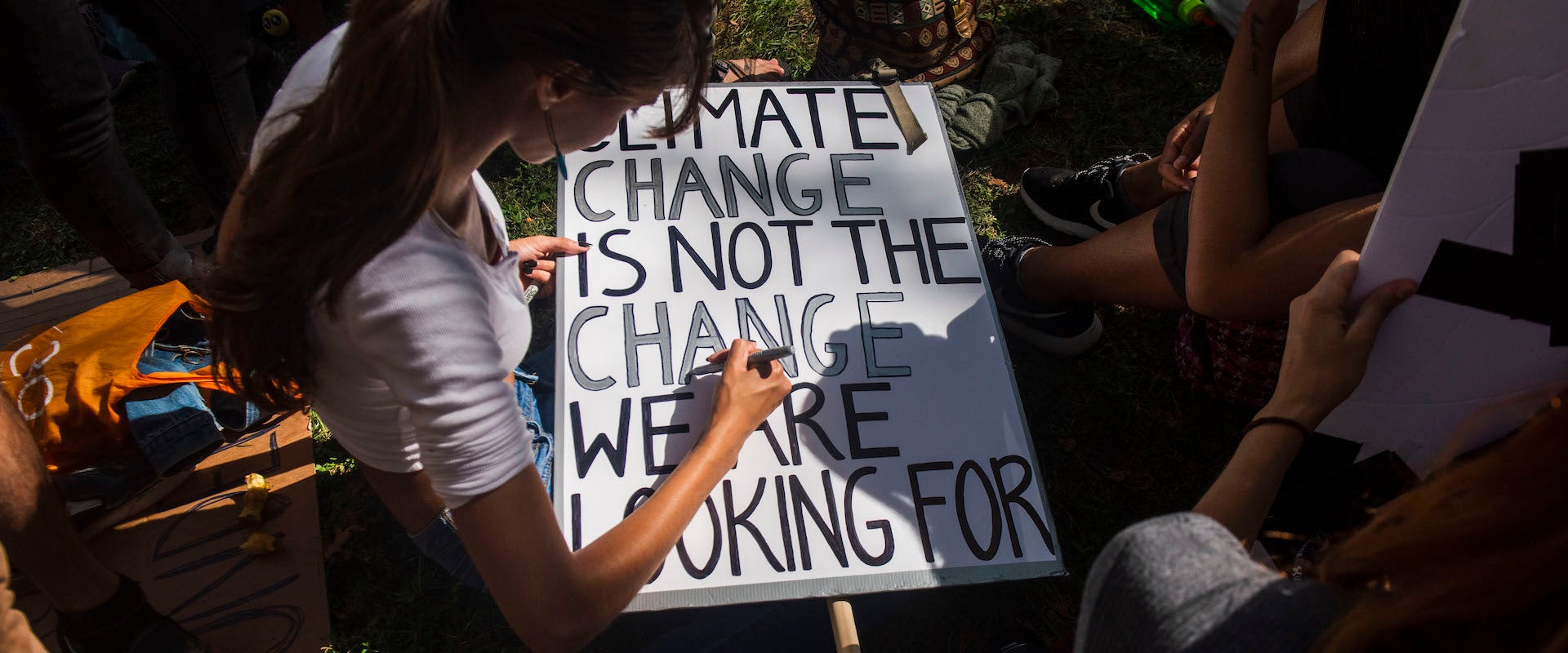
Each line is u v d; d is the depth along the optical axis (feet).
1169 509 7.16
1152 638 2.30
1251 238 4.99
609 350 5.57
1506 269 3.79
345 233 2.69
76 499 6.42
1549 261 3.69
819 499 5.24
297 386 3.33
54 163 6.03
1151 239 6.38
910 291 5.97
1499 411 3.84
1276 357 6.30
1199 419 7.58
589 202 6.04
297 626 6.36
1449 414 4.50
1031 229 8.84
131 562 6.55
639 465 5.24
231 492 6.88
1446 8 4.28
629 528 4.19
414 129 2.57
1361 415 4.73
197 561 6.58
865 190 6.32
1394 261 3.98
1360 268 4.08
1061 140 9.40
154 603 6.38
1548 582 1.68
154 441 6.60
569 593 3.66
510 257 3.71
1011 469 5.43
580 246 5.87
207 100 6.56
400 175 2.62
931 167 6.47
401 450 4.20
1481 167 3.51
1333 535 3.14
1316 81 5.29
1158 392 7.70
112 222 6.53
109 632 5.45
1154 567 2.37
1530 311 3.88
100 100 6.04
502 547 3.40
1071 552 6.93
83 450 6.51
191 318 7.00
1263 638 2.18
